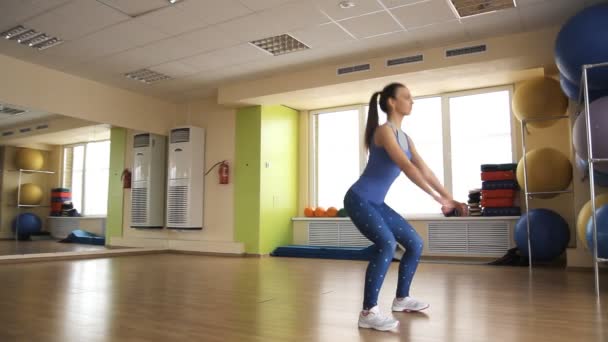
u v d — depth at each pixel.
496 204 6.55
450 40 5.70
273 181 7.97
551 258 5.65
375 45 5.89
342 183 8.38
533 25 5.24
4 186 9.05
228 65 6.72
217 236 8.05
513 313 2.85
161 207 8.64
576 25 3.94
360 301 3.37
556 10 4.86
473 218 6.71
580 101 4.34
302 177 8.62
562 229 5.51
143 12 5.04
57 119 8.06
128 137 9.19
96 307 3.12
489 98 7.17
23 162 9.21
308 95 7.22
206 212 8.23
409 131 7.82
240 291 3.87
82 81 7.36
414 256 2.85
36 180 9.53
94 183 10.15
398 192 7.80
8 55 6.37
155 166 8.58
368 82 6.48
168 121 8.78
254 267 5.90
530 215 5.68
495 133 7.07
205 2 4.79
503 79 6.77
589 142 3.66
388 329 2.41
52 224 10.14
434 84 7.03
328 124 8.62
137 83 7.66
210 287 4.11
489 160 7.10
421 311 2.92
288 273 5.23
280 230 8.07
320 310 3.02
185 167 8.14
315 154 8.65
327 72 6.69
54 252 7.14
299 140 8.73
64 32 5.58
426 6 4.84
